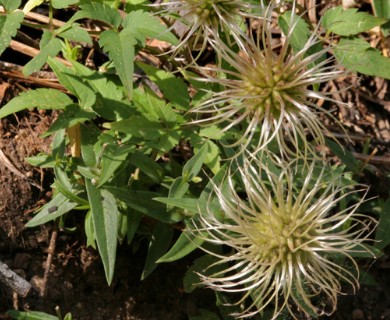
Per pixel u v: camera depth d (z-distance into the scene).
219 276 3.36
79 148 3.57
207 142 3.37
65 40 3.84
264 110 2.98
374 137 4.24
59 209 3.36
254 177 3.36
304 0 4.32
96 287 3.64
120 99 3.47
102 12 3.29
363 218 3.89
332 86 4.32
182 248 3.12
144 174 3.53
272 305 3.59
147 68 3.51
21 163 3.69
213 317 3.45
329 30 3.63
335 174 3.43
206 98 3.52
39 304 3.53
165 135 3.38
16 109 3.28
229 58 2.99
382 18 3.74
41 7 4.15
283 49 2.94
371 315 3.81
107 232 3.11
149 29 3.25
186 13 3.21
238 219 2.91
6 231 3.58
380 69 3.55
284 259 2.88
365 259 3.83
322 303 3.55
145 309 3.66
